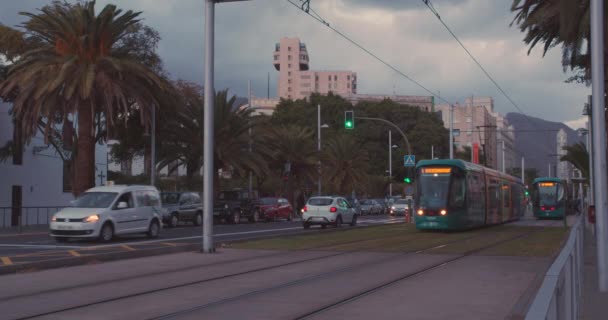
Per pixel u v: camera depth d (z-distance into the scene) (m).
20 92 32.72
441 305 10.49
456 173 30.95
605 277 12.09
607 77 21.23
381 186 83.44
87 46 33.31
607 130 21.31
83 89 31.73
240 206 44.38
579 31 21.67
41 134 43.06
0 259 17.11
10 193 40.53
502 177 42.56
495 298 11.19
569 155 41.00
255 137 46.84
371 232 30.73
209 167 20.12
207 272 15.02
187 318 9.34
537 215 53.94
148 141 43.31
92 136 34.34
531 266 16.14
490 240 25.23
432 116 101.69
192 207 38.31
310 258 18.36
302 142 57.94
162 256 19.02
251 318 9.36
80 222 23.53
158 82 34.47
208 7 19.97
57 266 16.02
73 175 39.25
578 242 10.73
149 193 27.02
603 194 12.16
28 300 10.93
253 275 14.47
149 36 41.22
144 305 10.45
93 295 11.48
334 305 10.48
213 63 20.08
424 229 30.97
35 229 35.53
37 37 35.78
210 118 20.03
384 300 11.00
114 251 19.88
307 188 66.56
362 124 94.19
